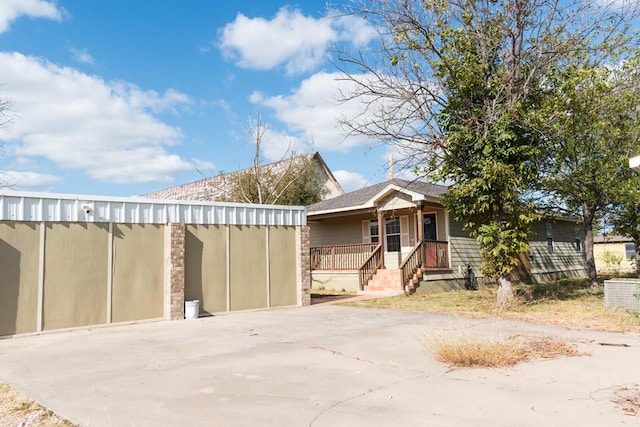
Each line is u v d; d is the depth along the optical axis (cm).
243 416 462
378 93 1343
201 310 1287
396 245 2125
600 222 1927
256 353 767
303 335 936
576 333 909
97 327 1103
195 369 662
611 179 1541
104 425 441
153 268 1219
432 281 1858
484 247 1367
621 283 1146
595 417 446
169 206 1259
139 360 728
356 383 579
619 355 714
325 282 2069
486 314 1212
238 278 1373
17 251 1016
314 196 3294
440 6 1262
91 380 610
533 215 1329
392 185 1878
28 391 562
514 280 2144
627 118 1546
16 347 870
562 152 1549
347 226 2325
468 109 1321
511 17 1262
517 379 586
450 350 687
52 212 1070
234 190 3036
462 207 1386
